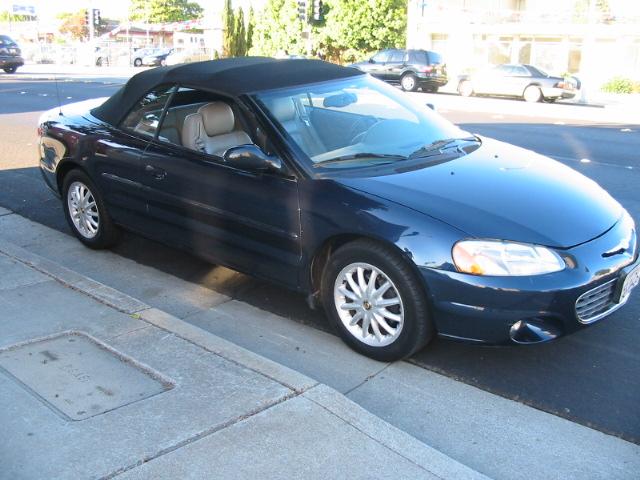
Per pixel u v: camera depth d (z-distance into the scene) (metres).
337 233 3.87
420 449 2.87
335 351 4.10
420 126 4.96
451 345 4.16
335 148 4.40
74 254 5.74
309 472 2.73
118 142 5.18
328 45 38.50
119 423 3.03
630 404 3.53
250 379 3.40
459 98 24.11
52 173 5.90
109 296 4.40
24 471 2.70
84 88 22.50
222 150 4.97
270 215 4.19
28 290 4.52
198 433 2.96
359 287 3.91
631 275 3.85
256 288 5.06
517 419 3.40
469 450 3.14
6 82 25.77
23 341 3.82
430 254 3.56
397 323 3.80
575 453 3.12
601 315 3.74
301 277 4.19
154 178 4.89
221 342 3.79
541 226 3.66
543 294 3.46
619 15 33.66
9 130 12.63
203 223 4.64
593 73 34.28
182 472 2.71
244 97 4.53
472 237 3.53
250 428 3.00
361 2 37.38
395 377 3.80
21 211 7.03
